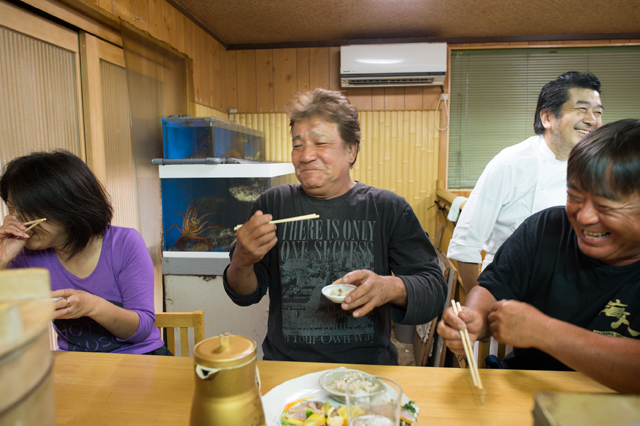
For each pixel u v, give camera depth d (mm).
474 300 1088
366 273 982
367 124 4164
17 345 344
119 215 2637
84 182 1188
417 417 745
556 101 1793
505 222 1895
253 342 567
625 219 815
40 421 380
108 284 1310
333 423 704
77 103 2285
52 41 2080
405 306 1082
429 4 3209
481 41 3996
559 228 1127
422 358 2525
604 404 471
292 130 1187
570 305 1077
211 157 2490
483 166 4195
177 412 770
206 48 3705
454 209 2836
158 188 2814
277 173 2520
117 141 2611
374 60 3861
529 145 1862
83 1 2115
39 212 1117
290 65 4164
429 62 3828
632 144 778
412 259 1198
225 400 521
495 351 1612
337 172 1177
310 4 3203
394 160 4188
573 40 3926
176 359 987
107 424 735
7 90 1837
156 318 1340
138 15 2607
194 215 2424
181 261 2408
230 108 4254
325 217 1231
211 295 2424
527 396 820
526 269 1150
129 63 2463
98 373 918
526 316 828
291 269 1221
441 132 4121
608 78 3971
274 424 741
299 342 1187
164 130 2576
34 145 1994
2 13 1794
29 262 1275
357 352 1178
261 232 968
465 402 797
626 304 993
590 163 820
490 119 4145
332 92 1185
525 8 3295
